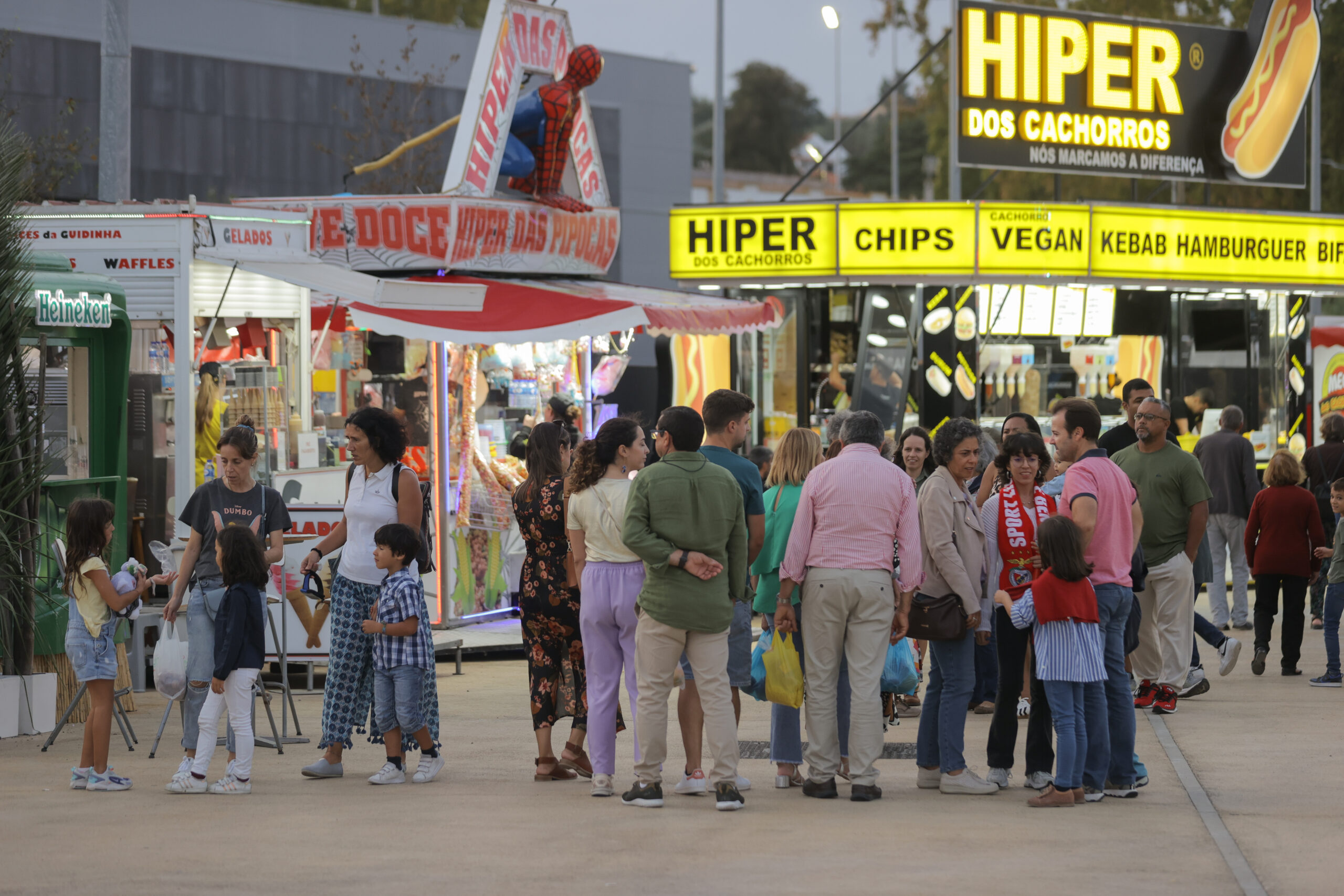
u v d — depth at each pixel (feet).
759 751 51.01
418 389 75.87
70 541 43.91
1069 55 98.22
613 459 42.73
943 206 90.94
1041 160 97.60
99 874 33.04
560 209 83.56
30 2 209.87
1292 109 106.11
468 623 77.10
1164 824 38.37
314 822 38.63
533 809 40.42
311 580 54.19
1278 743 49.96
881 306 94.22
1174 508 55.77
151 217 64.03
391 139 217.56
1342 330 111.96
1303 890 31.78
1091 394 99.96
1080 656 40.50
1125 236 95.20
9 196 54.60
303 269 68.44
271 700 61.67
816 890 31.53
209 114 234.58
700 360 98.53
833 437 54.75
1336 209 212.02
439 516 75.15
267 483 70.54
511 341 68.13
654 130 285.84
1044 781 43.55
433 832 37.32
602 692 42.57
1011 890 31.55
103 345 60.39
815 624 42.01
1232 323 104.68
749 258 93.71
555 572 44.68
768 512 44.88
